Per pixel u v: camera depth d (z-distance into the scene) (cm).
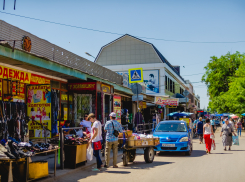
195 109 6725
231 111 3731
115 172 923
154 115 2988
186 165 1051
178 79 5584
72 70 1283
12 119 1030
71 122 1560
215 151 1512
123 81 2142
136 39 4456
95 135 964
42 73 1304
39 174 775
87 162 1093
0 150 650
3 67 1042
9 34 1014
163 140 1335
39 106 1181
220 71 4344
